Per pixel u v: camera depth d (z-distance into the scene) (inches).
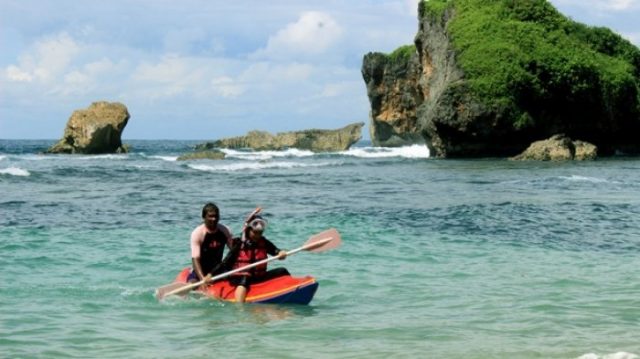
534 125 2036.2
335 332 334.0
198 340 319.6
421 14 2588.6
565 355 293.9
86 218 750.5
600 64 2223.2
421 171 1508.4
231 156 2402.8
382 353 298.0
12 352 296.4
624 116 2230.6
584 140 2172.7
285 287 397.7
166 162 1927.9
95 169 1520.7
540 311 372.5
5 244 580.7
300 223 722.2
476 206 858.8
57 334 326.3
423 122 2427.4
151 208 849.5
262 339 321.4
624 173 1389.0
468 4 2390.5
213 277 403.9
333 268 496.7
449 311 374.9
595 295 410.0
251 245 410.0
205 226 411.8
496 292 420.2
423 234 650.8
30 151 3127.5
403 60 3152.1
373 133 3351.4
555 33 2276.1
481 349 303.4
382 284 445.4
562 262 522.6
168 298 406.3
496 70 2068.2
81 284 441.1
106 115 2477.9
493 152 2085.4
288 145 3169.3
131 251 561.9
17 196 963.3
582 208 837.2
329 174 1453.0
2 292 414.3
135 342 315.0
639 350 301.1
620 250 576.4
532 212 801.6
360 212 808.9
